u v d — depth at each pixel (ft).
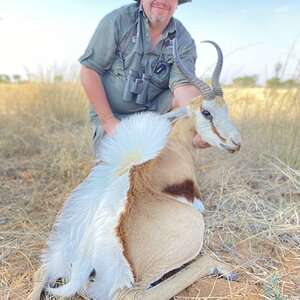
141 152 3.91
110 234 3.53
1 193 6.10
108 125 5.82
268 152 7.11
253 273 4.39
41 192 6.18
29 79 11.07
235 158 7.15
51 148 7.98
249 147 7.29
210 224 5.24
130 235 3.65
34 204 5.76
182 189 4.56
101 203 3.70
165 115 5.18
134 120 4.04
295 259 4.64
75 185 6.36
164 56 5.80
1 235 4.98
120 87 5.98
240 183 6.37
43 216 5.48
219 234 5.09
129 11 5.78
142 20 5.71
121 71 5.88
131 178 3.82
